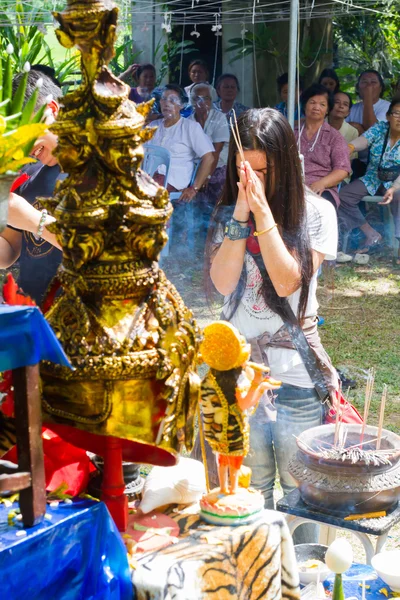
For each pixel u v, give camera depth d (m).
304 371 2.11
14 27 6.39
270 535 1.39
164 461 1.34
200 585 1.26
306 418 2.12
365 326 5.63
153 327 1.23
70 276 1.24
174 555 1.29
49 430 1.40
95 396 1.21
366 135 7.08
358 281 6.62
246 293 2.09
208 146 6.86
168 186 6.83
